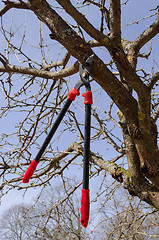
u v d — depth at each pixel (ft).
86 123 4.58
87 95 4.73
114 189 13.70
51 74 8.30
